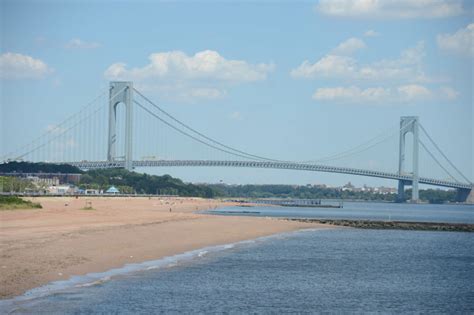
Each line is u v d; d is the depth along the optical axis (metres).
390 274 48.03
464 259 59.12
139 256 48.34
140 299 34.44
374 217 147.12
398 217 152.88
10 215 77.31
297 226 94.62
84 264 41.81
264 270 46.75
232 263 49.53
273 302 35.69
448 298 39.03
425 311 35.34
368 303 36.69
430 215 173.38
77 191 185.38
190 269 45.09
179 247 56.34
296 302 36.00
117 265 43.44
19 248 44.91
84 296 33.91
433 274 48.72
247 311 33.41
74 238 53.22
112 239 55.50
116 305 32.72
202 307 33.72
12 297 32.38
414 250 66.75
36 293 33.44
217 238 67.31
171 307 33.34
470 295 40.09
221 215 118.50
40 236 52.69
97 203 129.75
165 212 112.69
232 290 38.41
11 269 37.62
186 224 81.56
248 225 88.56
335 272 47.75
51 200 125.50
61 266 40.06
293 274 45.59
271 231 82.88
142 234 62.56
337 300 37.12
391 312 34.81
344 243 72.00
